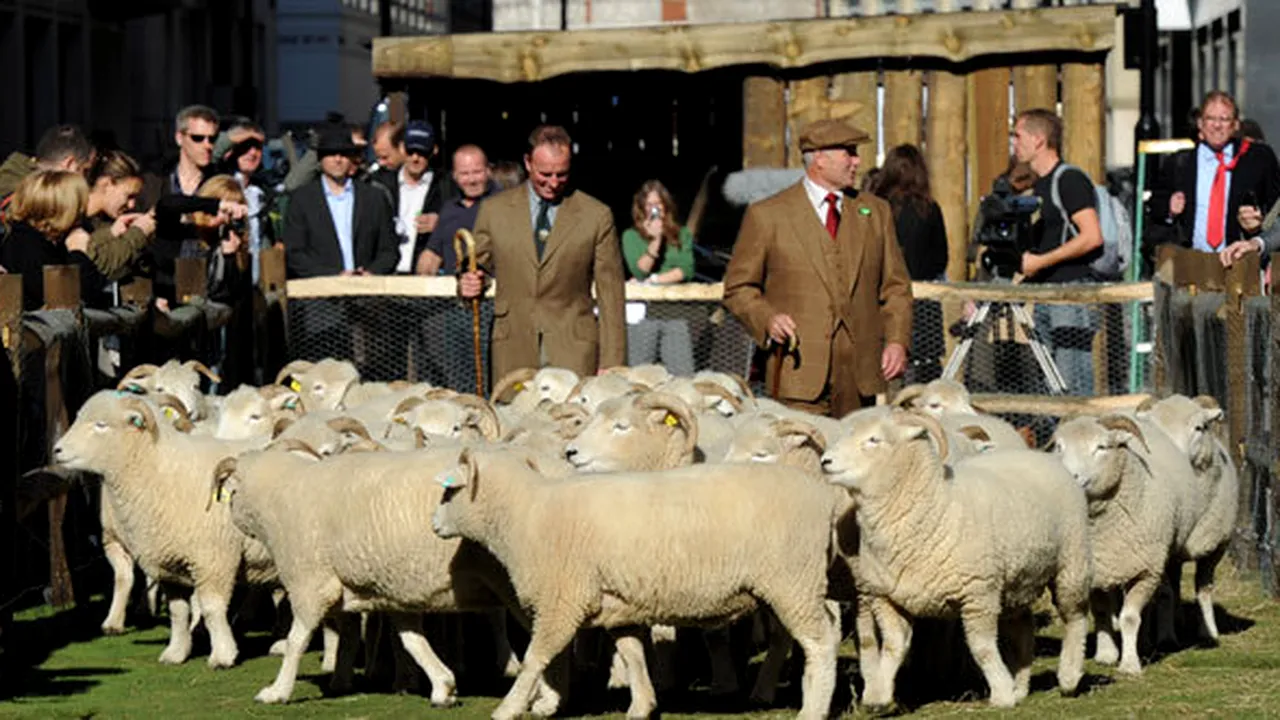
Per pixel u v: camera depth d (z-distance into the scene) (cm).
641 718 1120
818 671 1100
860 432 1120
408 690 1242
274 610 1537
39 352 1417
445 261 1981
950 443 1255
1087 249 1895
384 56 2369
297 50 6588
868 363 1556
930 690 1234
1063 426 1253
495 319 1648
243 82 5178
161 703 1184
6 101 3934
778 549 1085
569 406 1327
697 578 1082
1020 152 1931
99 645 1373
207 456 1327
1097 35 2205
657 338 1981
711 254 2345
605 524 1084
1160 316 1888
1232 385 1620
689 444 1230
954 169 2262
